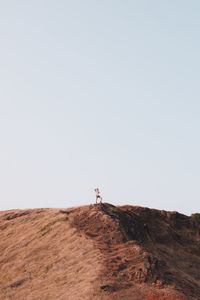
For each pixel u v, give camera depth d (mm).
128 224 50781
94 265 35375
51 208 64375
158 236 54281
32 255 43531
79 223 48719
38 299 32562
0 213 67562
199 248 54375
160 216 60906
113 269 33781
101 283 30922
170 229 57375
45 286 35031
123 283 31266
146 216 58906
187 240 56406
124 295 29078
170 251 50562
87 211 52062
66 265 37969
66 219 51219
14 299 34594
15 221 59344
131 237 46875
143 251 37125
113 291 29641
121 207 60250
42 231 50000
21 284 37438
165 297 29125
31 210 64625
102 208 52531
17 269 41312
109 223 45719
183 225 60625
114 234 43250
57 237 46250
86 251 39438
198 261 49625
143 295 29344
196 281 38344
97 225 46219
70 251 40812
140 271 33000
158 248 49906
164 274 33969
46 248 44156
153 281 31875
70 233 45906
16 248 47625
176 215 62062
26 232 52406
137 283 31516
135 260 35375
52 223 51406
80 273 34812
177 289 30984
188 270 45062
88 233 44938
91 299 28547
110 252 38281
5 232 55594
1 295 36188
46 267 39062
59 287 33688
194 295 30719
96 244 40906
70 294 30891
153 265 34594
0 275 41438
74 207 57719
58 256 40875
